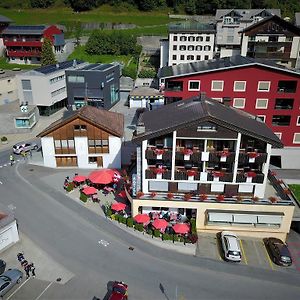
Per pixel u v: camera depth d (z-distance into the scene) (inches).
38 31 4372.5
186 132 1459.2
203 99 1694.1
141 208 1609.3
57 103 3238.2
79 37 5280.5
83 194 1800.0
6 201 1768.0
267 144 1473.9
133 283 1273.4
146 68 4375.0
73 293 1216.8
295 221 1637.6
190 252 1451.8
